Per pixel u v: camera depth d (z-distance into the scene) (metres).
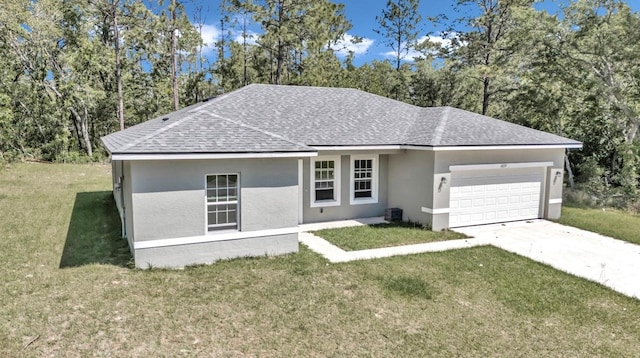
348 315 6.99
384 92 38.97
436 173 12.82
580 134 24.03
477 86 32.94
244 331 6.38
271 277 8.66
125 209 11.09
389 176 14.95
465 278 8.84
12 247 10.31
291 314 6.98
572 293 8.16
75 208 15.04
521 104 25.22
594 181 22.44
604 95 20.66
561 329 6.70
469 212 13.74
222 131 10.07
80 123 34.81
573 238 12.37
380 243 11.48
